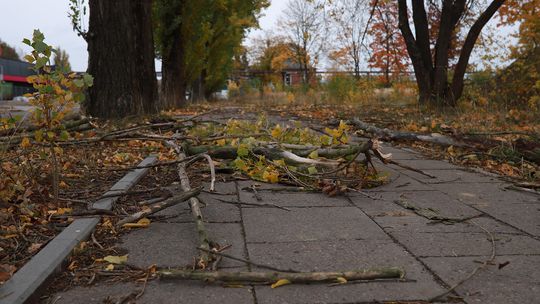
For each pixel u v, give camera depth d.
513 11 14.98
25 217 3.38
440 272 2.60
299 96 24.03
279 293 2.34
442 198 4.32
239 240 3.11
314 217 3.65
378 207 3.97
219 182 4.82
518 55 14.24
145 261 2.74
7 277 2.43
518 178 5.29
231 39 29.84
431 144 7.80
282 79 48.78
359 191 4.38
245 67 53.81
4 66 50.31
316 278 2.44
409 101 18.70
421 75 15.72
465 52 14.41
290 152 4.97
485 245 3.05
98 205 3.71
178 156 5.46
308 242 3.08
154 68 12.25
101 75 10.75
